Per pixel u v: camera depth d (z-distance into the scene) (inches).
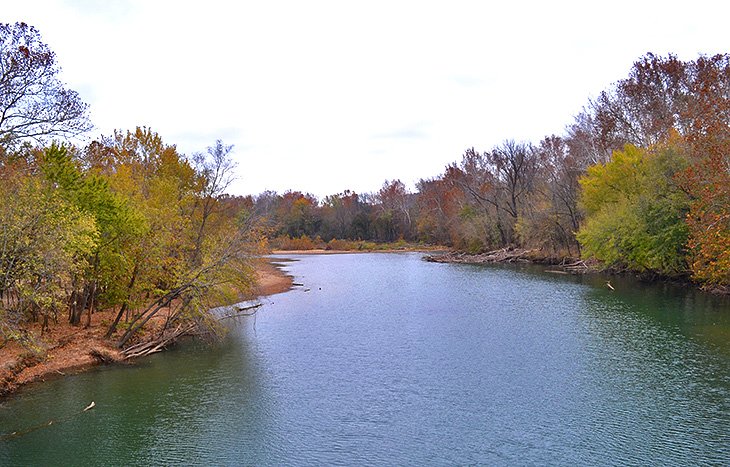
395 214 5664.4
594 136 2802.7
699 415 711.1
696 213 1385.3
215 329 1107.3
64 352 1004.6
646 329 1194.6
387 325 1320.1
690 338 1103.6
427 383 861.8
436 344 1110.4
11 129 1159.6
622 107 2559.1
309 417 731.4
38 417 733.9
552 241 2913.4
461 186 4335.6
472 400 782.5
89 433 682.8
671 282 1895.9
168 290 1113.4
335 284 2223.2
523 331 1209.4
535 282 2095.2
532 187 3508.9
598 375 879.7
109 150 1800.0
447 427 690.8
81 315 1291.8
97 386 858.8
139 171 1663.4
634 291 1755.7
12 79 1139.9
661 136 2177.7
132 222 1045.8
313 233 5689.0
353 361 997.2
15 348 957.8
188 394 823.7
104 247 1037.2
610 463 589.6
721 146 1306.6
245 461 608.7
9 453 628.7
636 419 702.5
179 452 632.4
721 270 1418.6
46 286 824.3
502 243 3563.0
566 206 2847.0
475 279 2272.4
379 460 605.9
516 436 660.7
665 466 581.0
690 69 2285.9
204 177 1720.0
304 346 1116.5
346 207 5954.7
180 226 1211.2
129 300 1088.2
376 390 832.9
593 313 1398.9
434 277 2409.0
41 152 1236.5
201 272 1066.1
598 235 2041.1
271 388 848.9
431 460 603.8
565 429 677.3
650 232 1836.9
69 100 1234.6
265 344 1138.7
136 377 908.6
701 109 1515.7
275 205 5423.2
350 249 5039.4
